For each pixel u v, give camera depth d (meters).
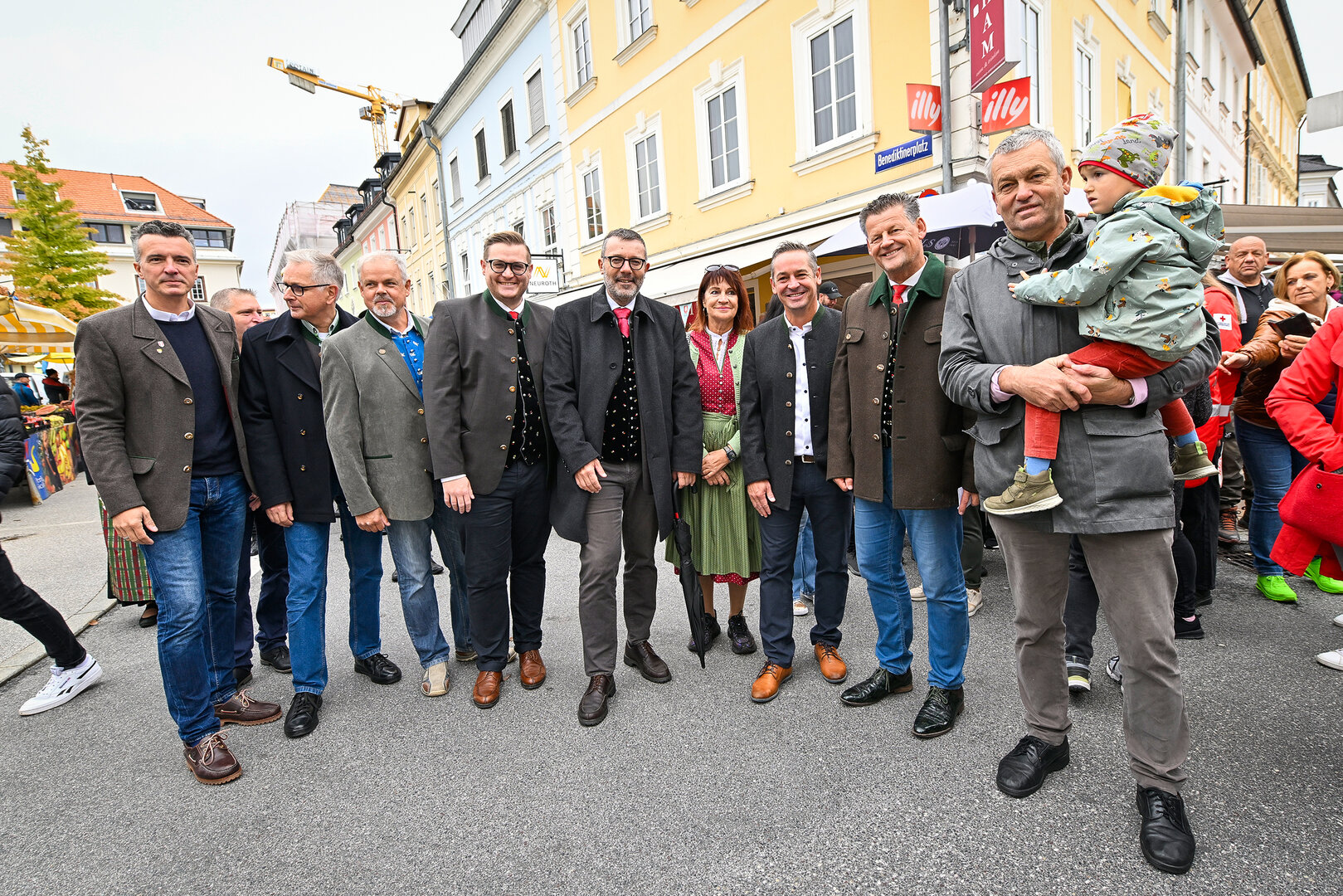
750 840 1.95
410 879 1.88
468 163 18.84
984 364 1.94
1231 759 2.16
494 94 16.47
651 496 3.04
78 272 20.38
